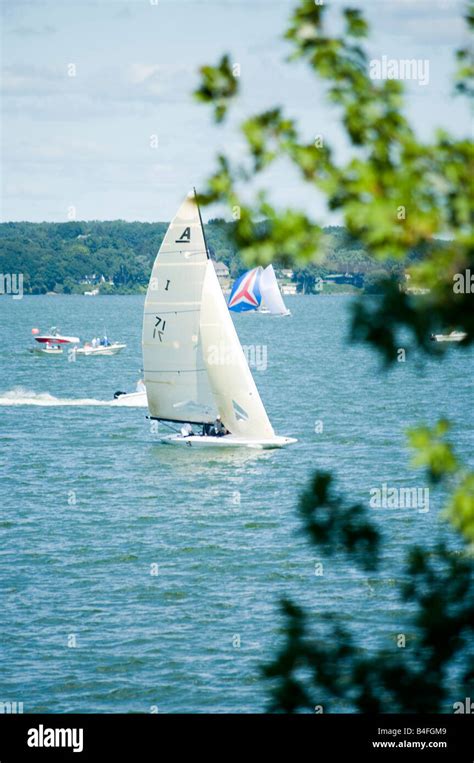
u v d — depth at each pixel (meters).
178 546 152.25
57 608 126.25
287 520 166.75
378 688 30.05
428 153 24.34
